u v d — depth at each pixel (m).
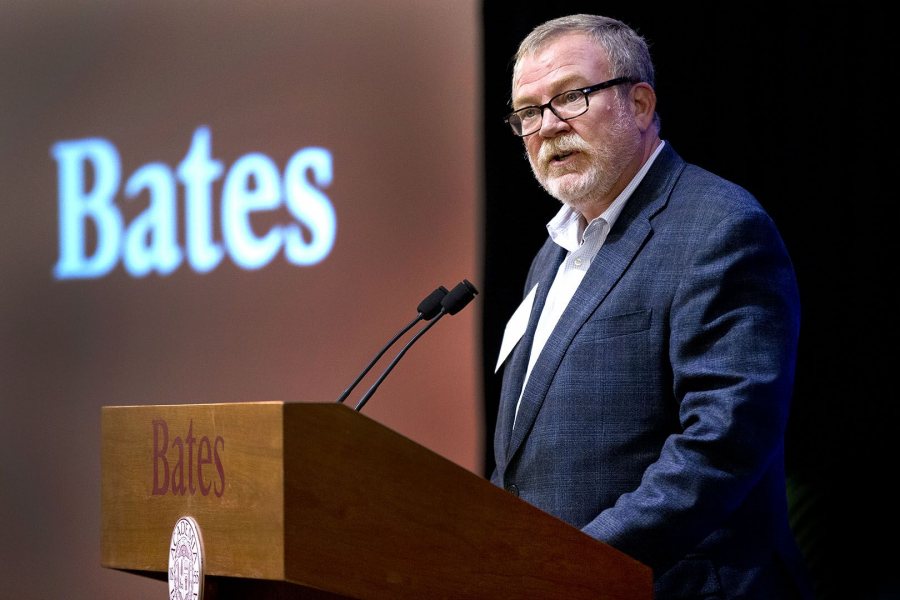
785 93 11.65
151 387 14.61
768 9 11.74
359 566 4.42
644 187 7.15
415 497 4.60
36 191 15.12
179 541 4.77
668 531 5.79
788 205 11.59
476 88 13.50
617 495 6.50
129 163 14.84
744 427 5.96
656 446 6.53
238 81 14.45
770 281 6.44
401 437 4.59
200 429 4.75
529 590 4.83
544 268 8.07
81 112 15.02
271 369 14.14
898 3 11.12
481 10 13.49
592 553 5.02
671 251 6.70
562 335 6.86
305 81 14.20
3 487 14.99
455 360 13.48
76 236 14.99
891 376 10.97
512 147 13.30
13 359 15.08
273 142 14.30
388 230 13.81
